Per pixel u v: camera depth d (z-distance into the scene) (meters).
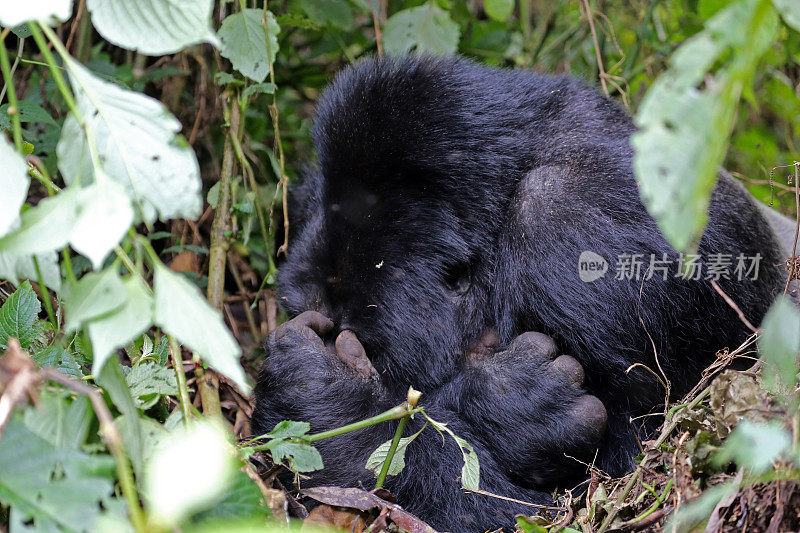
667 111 1.19
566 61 4.57
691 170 1.18
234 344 1.44
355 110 2.75
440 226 2.71
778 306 1.39
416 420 2.59
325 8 3.98
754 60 1.21
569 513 2.14
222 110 3.68
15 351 1.41
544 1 4.93
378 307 2.71
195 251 3.27
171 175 1.50
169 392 1.93
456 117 2.72
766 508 1.69
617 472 2.58
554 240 2.55
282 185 3.49
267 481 2.26
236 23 2.85
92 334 1.39
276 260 3.75
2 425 1.32
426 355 2.71
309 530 1.76
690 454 1.89
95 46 3.83
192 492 1.40
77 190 1.42
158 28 1.50
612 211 2.53
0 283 2.70
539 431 2.48
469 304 2.76
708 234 2.52
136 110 1.50
